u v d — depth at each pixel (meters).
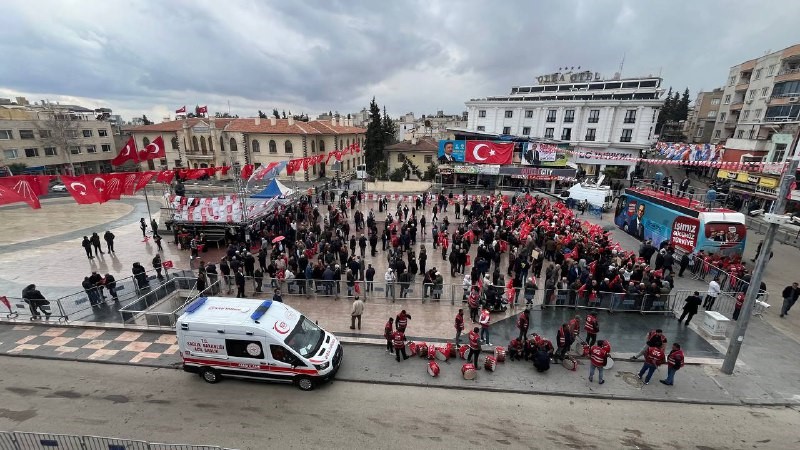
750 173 35.06
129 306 13.97
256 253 22.19
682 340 13.07
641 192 25.53
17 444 7.76
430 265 20.20
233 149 56.41
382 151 64.56
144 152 24.47
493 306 14.81
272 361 10.22
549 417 9.50
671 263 17.33
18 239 25.30
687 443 8.68
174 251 22.75
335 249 19.89
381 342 12.84
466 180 44.69
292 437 8.70
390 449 8.38
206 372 10.62
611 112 54.81
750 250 23.88
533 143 40.88
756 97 45.47
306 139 54.50
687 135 78.81
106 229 27.98
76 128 56.81
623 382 10.88
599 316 14.66
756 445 8.66
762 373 11.33
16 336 13.27
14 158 50.16
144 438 8.61
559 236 20.36
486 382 10.84
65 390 10.41
